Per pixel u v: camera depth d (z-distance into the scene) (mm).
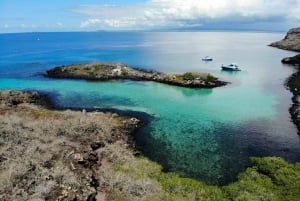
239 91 64188
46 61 109375
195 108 52344
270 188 27156
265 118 47281
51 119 40156
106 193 24969
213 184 28859
